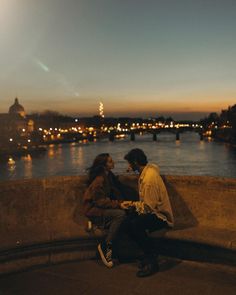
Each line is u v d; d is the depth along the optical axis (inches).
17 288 185.0
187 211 227.9
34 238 205.6
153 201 202.8
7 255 198.1
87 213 210.1
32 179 230.1
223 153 4539.9
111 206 204.5
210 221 221.6
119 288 183.6
